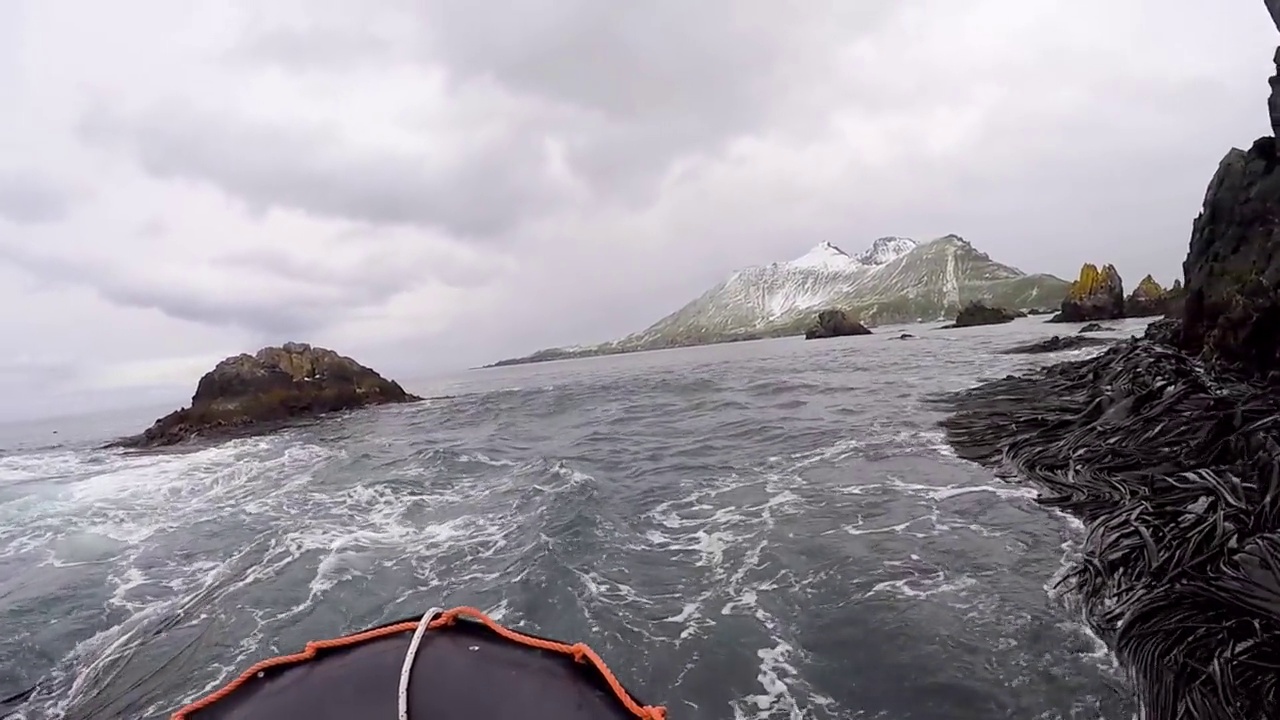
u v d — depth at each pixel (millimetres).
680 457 17859
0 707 7594
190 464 23328
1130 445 12414
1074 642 6797
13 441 44656
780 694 6398
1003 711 5828
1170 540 8242
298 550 11617
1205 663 6000
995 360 36531
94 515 16188
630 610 8320
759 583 8922
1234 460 10523
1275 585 6719
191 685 7566
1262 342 14336
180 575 11305
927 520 10758
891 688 6316
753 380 38938
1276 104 17906
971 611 7602
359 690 2877
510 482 16156
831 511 11656
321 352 44312
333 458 21812
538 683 2924
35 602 10406
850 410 23062
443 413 36250
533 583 9148
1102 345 37312
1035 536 9688
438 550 11125
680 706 6324
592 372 81000
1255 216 17609
